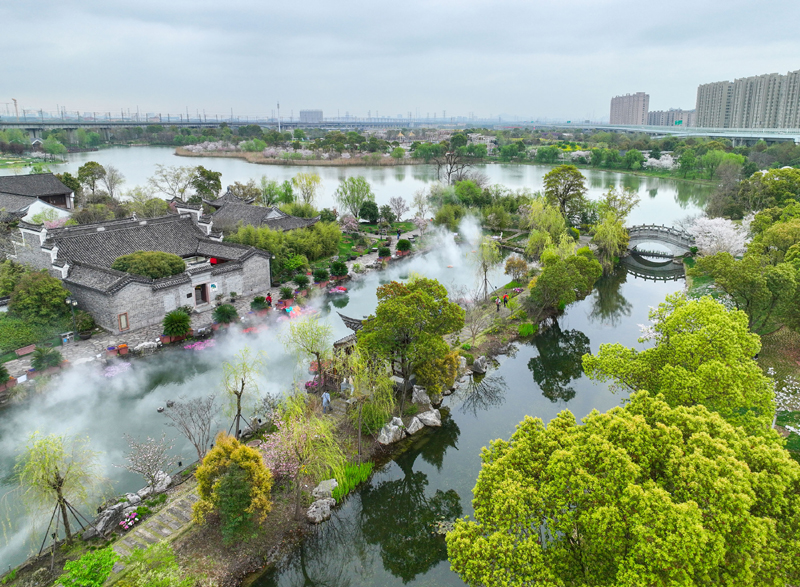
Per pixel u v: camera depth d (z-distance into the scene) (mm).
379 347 28859
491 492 17562
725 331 23672
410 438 30219
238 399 27203
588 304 55625
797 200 69125
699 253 65250
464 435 31484
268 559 21375
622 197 78312
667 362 25219
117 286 40094
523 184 136000
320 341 31172
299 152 185125
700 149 157625
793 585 15914
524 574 15445
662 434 16516
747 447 16484
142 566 17250
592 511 15172
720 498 14195
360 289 55875
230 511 20672
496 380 38250
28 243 46969
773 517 15266
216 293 47875
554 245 59750
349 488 25469
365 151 199375
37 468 19734
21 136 172625
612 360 26250
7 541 21547
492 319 47344
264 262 52156
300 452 23125
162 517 22500
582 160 181125
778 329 40656
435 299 31016
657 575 13398
